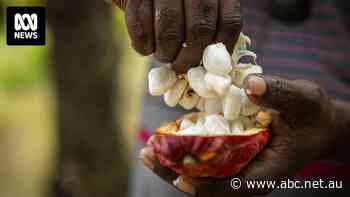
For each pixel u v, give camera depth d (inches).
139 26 26.7
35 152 127.8
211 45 26.9
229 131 27.7
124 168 74.2
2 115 136.8
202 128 27.4
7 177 119.8
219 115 28.0
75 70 72.3
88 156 73.0
